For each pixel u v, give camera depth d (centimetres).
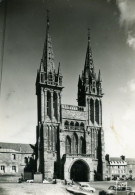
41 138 10481
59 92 11138
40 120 10625
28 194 6900
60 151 10531
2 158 10212
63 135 10744
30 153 10712
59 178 10262
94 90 11806
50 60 11294
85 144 11144
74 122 11144
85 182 9981
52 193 7162
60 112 10969
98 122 11612
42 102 10731
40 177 9406
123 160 12662
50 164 10362
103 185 8900
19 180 9406
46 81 10938
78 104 11950
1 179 9256
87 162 10550
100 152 11281
